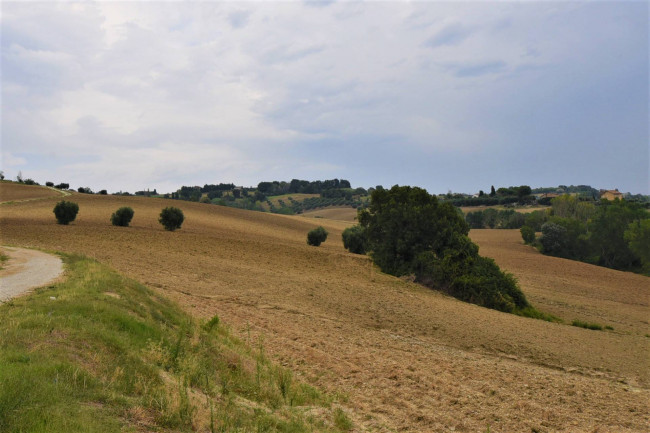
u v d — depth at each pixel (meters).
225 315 20.11
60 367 6.72
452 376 15.24
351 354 16.67
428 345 21.16
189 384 8.72
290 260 46.00
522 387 14.78
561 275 65.62
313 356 15.52
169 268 32.31
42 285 15.19
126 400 6.62
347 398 11.54
